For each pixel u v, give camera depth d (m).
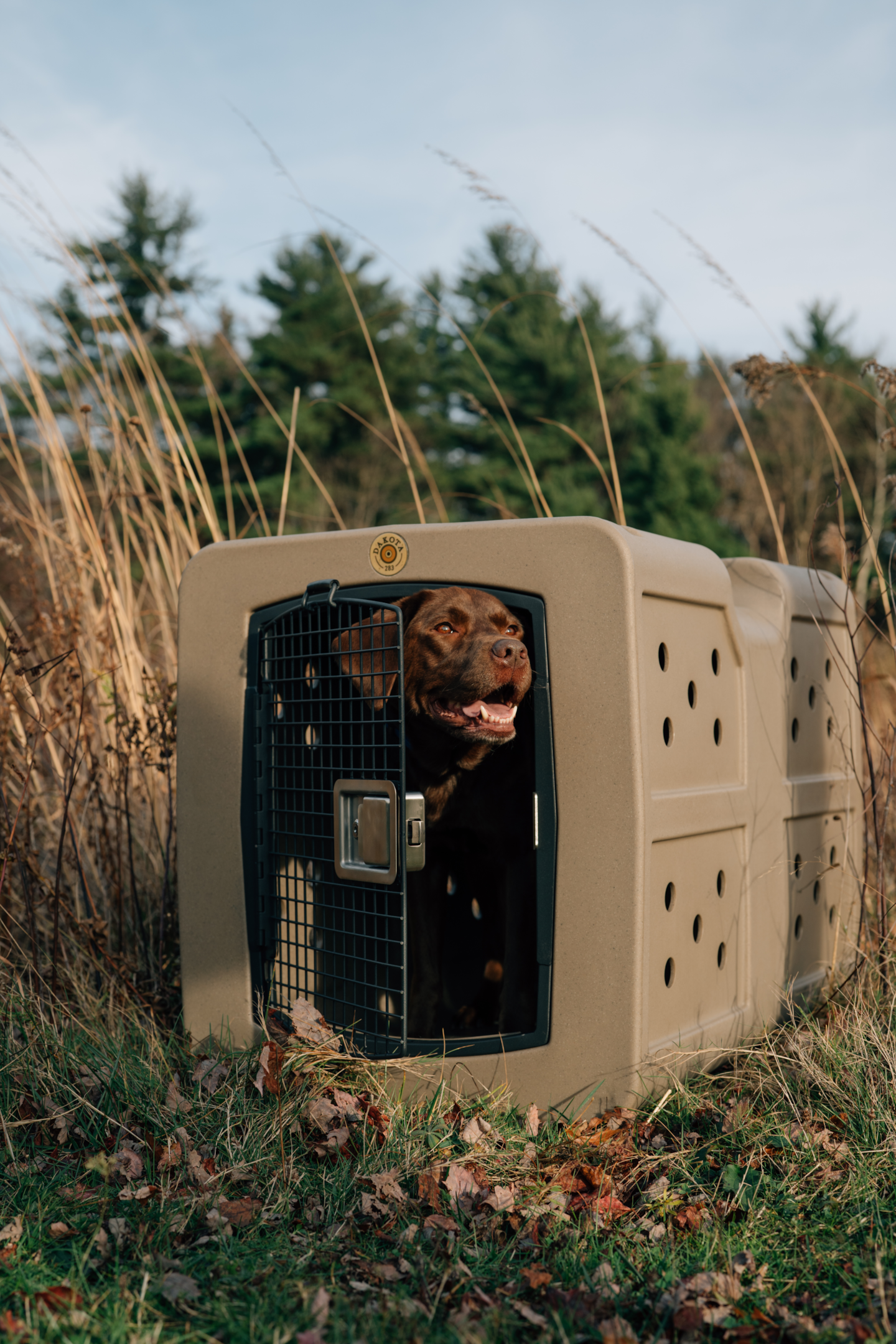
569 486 18.66
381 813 2.46
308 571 2.64
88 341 4.44
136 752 3.56
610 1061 2.31
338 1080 2.43
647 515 18.75
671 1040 2.44
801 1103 2.38
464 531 2.45
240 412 18.89
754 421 18.25
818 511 3.40
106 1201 2.01
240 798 2.74
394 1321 1.61
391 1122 2.29
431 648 2.78
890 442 3.26
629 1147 2.20
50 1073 2.50
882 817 3.41
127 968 3.10
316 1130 2.26
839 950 3.35
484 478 18.36
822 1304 1.71
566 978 2.35
